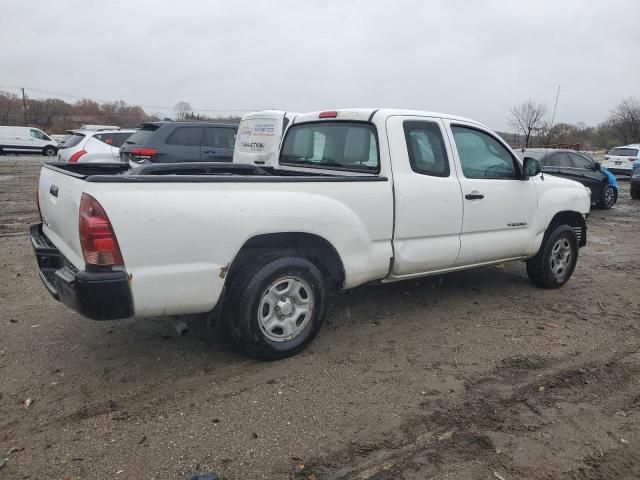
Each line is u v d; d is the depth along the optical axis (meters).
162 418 3.35
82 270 3.40
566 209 6.20
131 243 3.36
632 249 9.12
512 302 5.79
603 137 59.88
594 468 2.98
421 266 4.86
